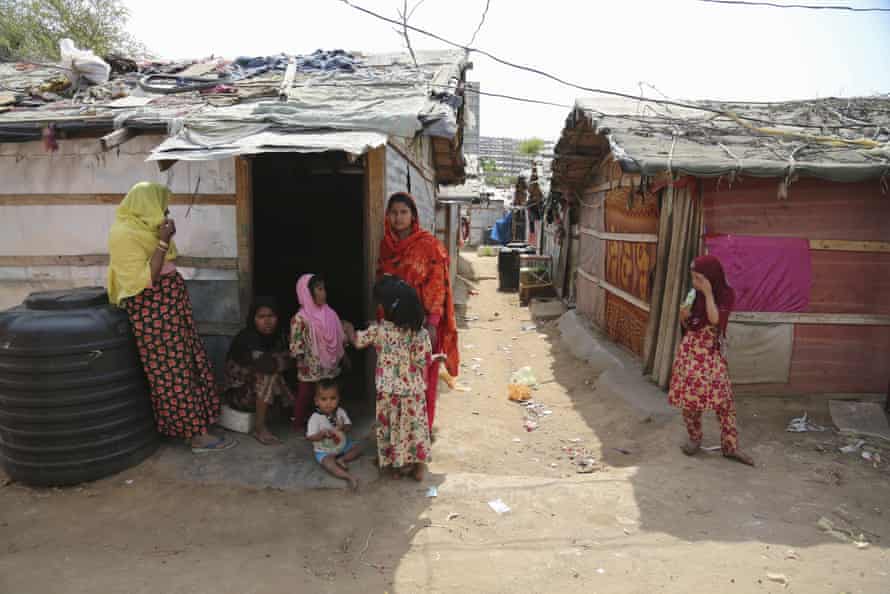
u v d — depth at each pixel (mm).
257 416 5043
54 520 3834
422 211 8578
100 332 4172
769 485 4434
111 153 5625
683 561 3422
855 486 4430
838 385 6176
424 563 3412
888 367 6105
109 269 4500
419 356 4398
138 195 4383
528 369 7734
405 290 4254
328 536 3705
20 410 4102
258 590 3119
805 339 6133
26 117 5586
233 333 5652
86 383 4137
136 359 4496
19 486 4266
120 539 3633
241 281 5582
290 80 6613
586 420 6355
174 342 4516
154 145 5566
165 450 4750
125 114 5434
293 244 8586
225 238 5570
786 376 6191
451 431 5816
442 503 4152
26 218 5809
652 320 6828
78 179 5699
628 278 8156
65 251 5816
